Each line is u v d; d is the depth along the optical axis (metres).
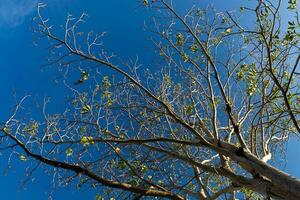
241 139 9.08
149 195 9.55
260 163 8.51
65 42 10.25
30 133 10.25
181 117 11.52
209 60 9.72
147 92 10.23
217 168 9.12
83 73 9.87
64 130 10.47
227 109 9.43
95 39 10.46
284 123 12.22
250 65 11.10
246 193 10.75
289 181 7.90
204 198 9.53
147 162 10.98
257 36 10.42
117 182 9.78
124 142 9.74
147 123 11.59
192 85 12.30
